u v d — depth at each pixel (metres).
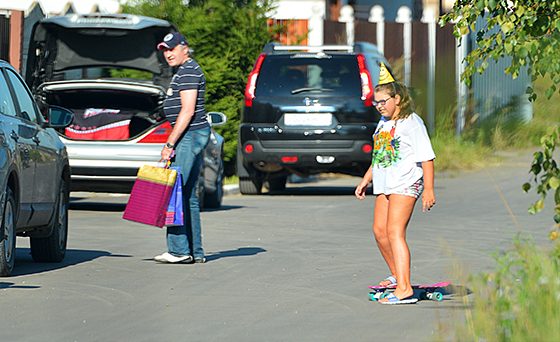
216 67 59.19
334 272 29.41
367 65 51.09
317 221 42.00
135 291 26.23
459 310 23.59
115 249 33.84
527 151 73.19
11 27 52.12
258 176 52.91
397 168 24.64
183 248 30.88
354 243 35.47
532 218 42.50
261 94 51.41
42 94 42.91
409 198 24.64
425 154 24.47
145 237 36.75
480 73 23.72
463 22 23.78
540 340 17.81
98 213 44.12
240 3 62.53
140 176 30.77
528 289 20.45
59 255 31.02
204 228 39.53
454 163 66.19
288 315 23.33
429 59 74.00
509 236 37.16
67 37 45.38
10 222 27.81
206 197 46.91
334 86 50.91
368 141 50.53
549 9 23.16
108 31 44.62
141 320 22.69
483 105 75.31
